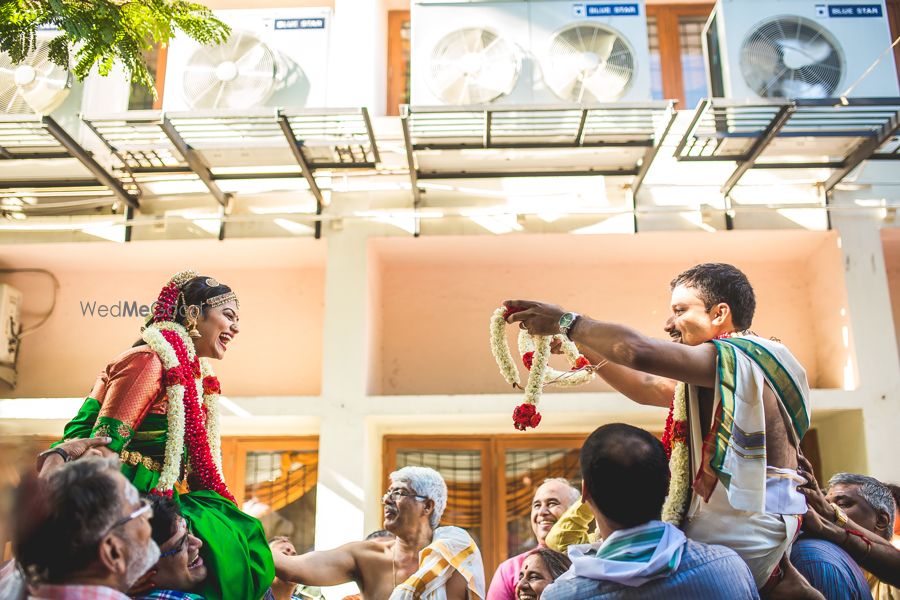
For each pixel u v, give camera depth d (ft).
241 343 25.54
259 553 10.77
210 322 11.48
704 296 10.14
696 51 26.37
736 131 20.34
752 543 8.89
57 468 7.94
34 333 25.72
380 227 23.38
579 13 21.57
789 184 23.11
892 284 25.41
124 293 26.02
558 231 23.24
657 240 23.77
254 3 26.45
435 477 13.78
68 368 25.50
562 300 25.52
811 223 23.11
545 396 22.35
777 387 9.05
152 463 10.48
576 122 20.30
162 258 25.07
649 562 8.13
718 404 8.97
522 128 20.54
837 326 23.16
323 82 22.34
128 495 7.91
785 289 25.13
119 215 23.81
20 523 7.54
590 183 23.26
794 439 9.14
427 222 23.34
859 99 18.74
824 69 21.45
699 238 23.59
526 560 13.28
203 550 10.12
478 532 24.18
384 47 26.16
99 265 25.59
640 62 21.26
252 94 21.84
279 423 23.26
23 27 15.39
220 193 22.89
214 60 22.09
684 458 9.66
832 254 23.34
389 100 26.08
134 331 25.73
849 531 10.34
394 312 25.61
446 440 24.77
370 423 23.06
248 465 24.71
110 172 22.17
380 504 23.89
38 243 23.93
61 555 7.47
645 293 25.48
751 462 8.72
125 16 16.11
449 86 21.31
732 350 9.04
